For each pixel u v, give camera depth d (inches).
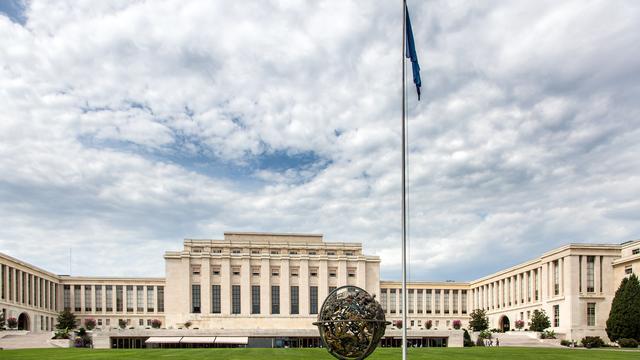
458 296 5693.9
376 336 1025.5
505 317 5014.8
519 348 2815.0
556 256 4003.4
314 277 5004.9
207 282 4781.0
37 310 4574.3
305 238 5280.5
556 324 3976.4
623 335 3312.0
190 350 2591.0
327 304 1050.7
